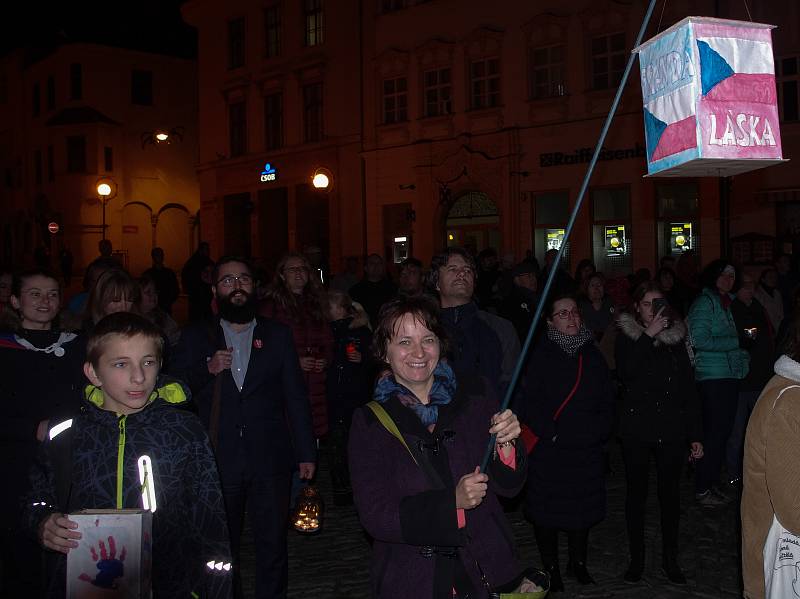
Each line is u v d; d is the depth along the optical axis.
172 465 3.27
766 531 3.00
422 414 3.18
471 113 23.64
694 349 7.68
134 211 41.50
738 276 7.70
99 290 4.80
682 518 7.18
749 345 7.73
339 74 27.06
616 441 10.51
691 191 20.19
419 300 3.29
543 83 22.55
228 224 31.80
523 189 22.62
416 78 24.91
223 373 4.81
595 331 10.33
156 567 3.23
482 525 3.13
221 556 3.35
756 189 19.14
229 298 4.84
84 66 40.56
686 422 5.71
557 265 2.95
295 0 28.53
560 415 5.50
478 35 23.44
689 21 2.54
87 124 40.09
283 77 29.09
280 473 4.81
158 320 6.16
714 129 2.53
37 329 4.86
